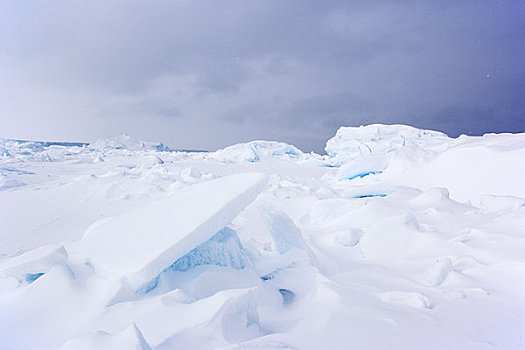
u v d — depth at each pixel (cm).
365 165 1252
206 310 210
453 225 454
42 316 239
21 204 852
